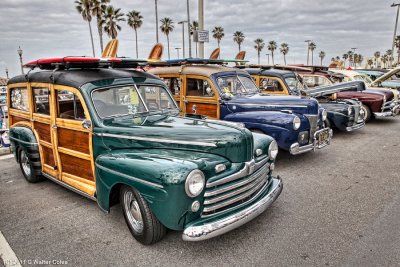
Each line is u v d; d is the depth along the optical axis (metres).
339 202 4.54
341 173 5.82
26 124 5.33
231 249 3.43
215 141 3.45
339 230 3.75
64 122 4.35
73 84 4.11
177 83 7.84
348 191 4.94
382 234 3.63
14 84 5.47
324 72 11.54
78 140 4.24
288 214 4.18
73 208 4.55
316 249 3.38
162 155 3.44
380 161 6.53
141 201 3.28
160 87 4.77
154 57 7.91
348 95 10.86
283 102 6.50
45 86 4.58
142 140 3.69
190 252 3.40
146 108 4.47
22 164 5.73
